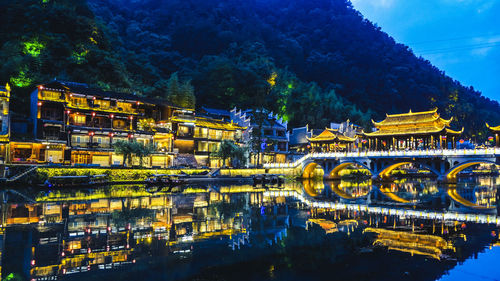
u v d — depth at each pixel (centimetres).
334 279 1558
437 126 7081
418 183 7725
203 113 10694
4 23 9344
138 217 2873
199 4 19212
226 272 1633
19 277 1528
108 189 5066
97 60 10100
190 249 1991
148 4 19200
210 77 13638
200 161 8275
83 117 6700
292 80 16050
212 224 2666
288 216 3062
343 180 8631
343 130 11719
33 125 6481
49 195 4234
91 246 2014
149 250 1962
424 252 1972
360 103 19450
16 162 5541
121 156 6925
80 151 6488
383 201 4222
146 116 7900
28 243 2053
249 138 9562
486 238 2280
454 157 6212
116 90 9312
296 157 10456
